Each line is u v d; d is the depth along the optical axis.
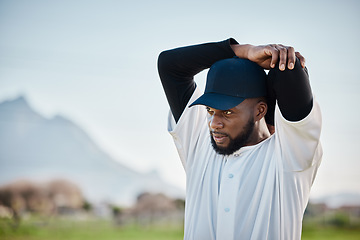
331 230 33.19
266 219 2.28
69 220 37.28
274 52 2.18
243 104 2.28
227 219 2.31
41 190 40.97
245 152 2.39
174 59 2.55
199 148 2.60
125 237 31.92
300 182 2.33
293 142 2.23
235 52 2.43
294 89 2.14
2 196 39.38
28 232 33.94
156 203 38.47
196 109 2.64
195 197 2.53
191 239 2.43
